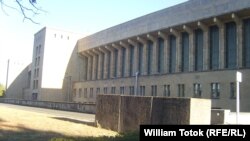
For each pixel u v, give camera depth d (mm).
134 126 20078
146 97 19625
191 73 55469
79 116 35781
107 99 23156
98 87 81875
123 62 77875
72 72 93438
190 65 59062
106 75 82438
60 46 92375
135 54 73062
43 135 15867
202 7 54906
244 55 50844
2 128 17141
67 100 92000
